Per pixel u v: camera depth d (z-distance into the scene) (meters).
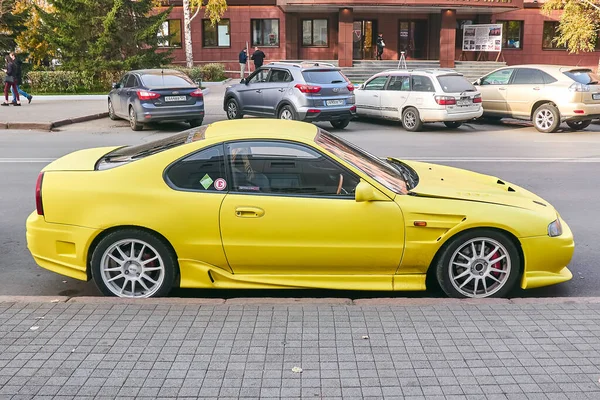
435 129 16.80
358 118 18.89
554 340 3.84
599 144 13.85
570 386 3.31
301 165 4.75
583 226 7.22
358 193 4.57
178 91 15.91
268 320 4.11
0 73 26.31
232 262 4.72
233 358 3.59
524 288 4.85
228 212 4.63
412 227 4.66
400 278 4.80
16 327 4.00
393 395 3.21
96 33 26.20
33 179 9.81
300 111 15.36
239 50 34.81
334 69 15.96
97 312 4.24
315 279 4.79
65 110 20.02
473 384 3.32
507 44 35.44
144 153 4.99
